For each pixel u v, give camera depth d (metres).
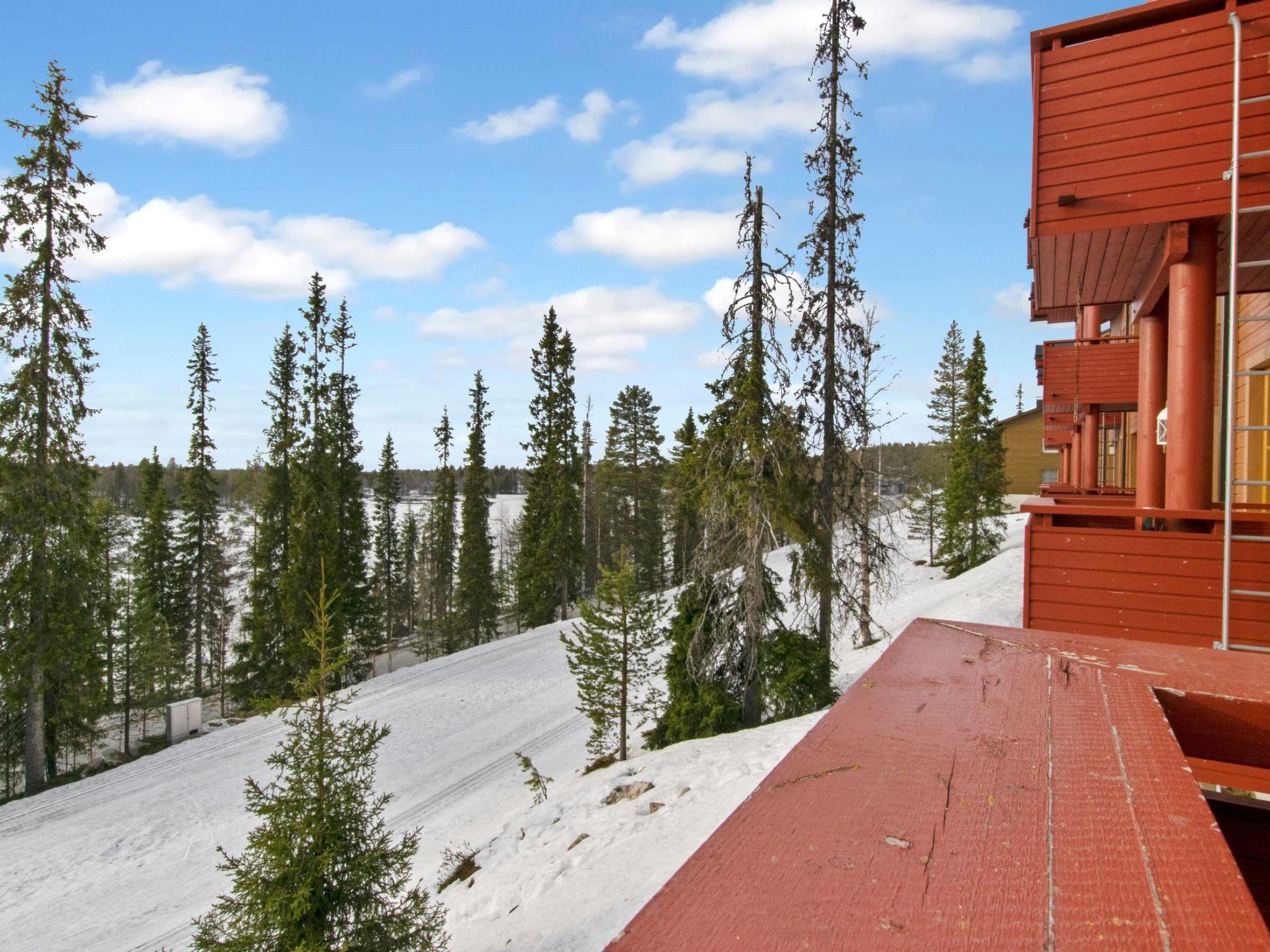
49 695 18.45
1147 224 5.21
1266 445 8.48
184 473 32.28
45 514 17.38
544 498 33.47
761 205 13.09
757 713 13.24
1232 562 4.82
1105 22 5.32
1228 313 4.41
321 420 26.52
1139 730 1.01
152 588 30.25
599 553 46.66
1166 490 5.38
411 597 47.44
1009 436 42.62
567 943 6.61
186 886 11.86
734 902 0.56
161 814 14.61
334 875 6.65
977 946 0.49
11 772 20.05
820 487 14.12
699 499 13.77
